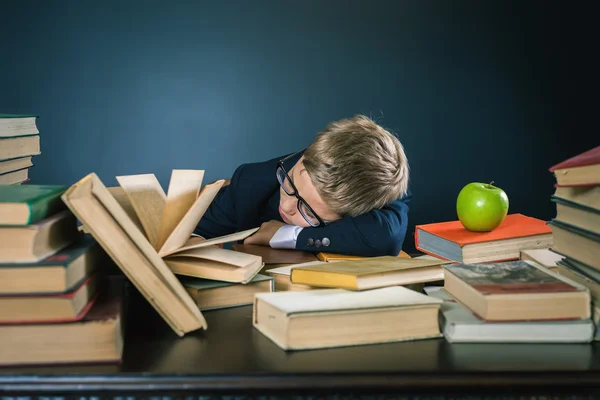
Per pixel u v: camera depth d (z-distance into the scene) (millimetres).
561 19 4168
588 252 901
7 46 3781
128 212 1050
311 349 816
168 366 753
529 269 967
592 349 833
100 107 3885
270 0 3920
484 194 1423
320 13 3969
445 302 936
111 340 756
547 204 4332
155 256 858
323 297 881
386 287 953
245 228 1819
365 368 753
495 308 844
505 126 4227
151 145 3947
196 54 3910
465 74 4145
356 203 1475
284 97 4000
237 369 746
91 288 833
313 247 1387
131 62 3873
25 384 708
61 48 3820
